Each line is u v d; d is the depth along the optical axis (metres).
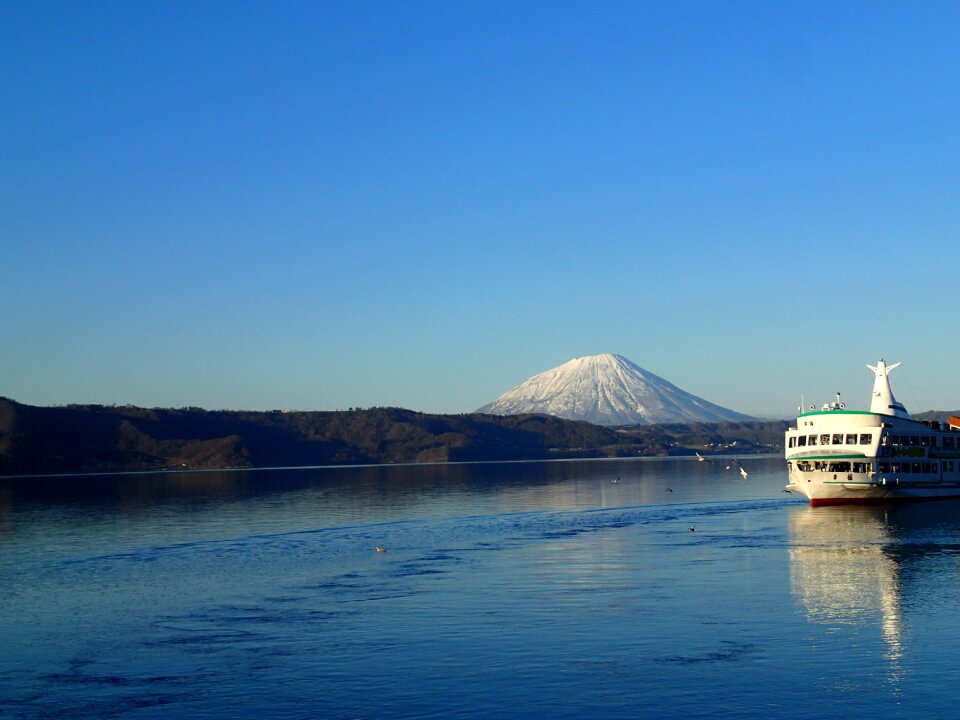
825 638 50.78
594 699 41.38
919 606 58.62
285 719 39.91
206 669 47.16
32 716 40.84
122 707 41.75
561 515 132.00
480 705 40.94
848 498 128.62
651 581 69.06
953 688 42.16
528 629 53.75
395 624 55.81
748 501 155.12
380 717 39.88
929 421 139.00
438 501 167.38
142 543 102.06
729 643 49.97
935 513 118.19
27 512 150.50
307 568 80.00
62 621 59.03
